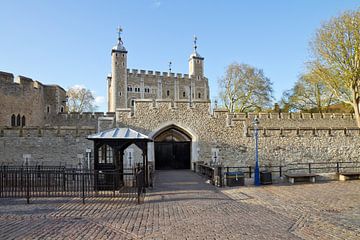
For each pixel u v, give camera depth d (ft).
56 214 25.32
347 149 67.62
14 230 20.36
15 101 79.92
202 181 48.03
